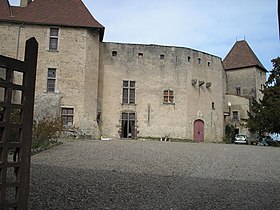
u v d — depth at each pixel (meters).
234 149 18.19
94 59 26.34
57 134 18.42
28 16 25.47
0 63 3.83
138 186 7.00
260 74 45.28
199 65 33.06
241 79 44.84
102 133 28.56
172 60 31.38
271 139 35.41
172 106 30.64
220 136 34.34
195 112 31.92
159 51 31.20
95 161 10.48
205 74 33.53
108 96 29.27
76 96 25.08
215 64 34.84
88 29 26.20
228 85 45.78
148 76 30.53
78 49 25.70
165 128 30.11
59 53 25.36
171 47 31.56
